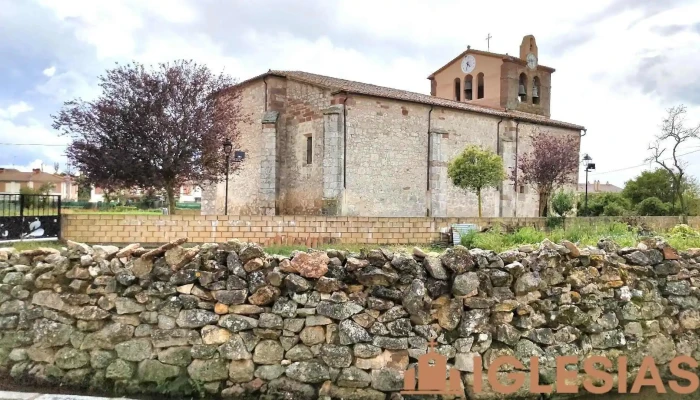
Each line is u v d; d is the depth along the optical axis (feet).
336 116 72.33
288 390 17.81
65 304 18.62
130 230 40.83
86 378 18.24
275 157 79.51
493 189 93.86
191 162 62.23
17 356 18.48
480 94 121.60
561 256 20.31
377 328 18.10
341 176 72.54
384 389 17.85
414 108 81.30
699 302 21.98
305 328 18.13
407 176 80.38
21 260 19.25
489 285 18.98
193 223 41.78
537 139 99.04
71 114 58.49
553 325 19.56
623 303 20.83
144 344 18.19
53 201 43.39
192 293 18.29
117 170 58.70
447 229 47.65
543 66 122.01
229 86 66.03
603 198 131.44
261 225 43.16
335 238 44.78
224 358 17.95
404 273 18.65
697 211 115.96
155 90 60.03
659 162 113.50
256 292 18.19
